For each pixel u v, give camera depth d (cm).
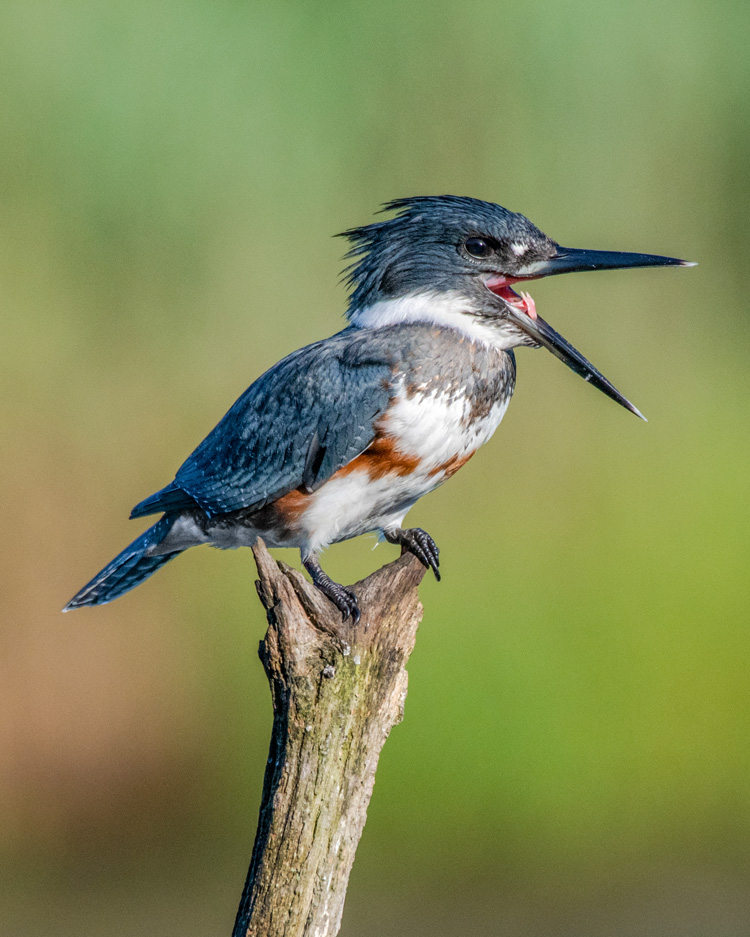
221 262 1586
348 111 1625
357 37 1627
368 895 1201
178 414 1518
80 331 1543
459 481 1413
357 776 515
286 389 666
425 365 654
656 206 1703
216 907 1263
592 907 1193
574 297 1597
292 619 512
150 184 1579
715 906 1195
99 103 1570
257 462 670
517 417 1464
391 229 694
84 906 1267
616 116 1675
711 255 1761
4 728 1320
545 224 1661
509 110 1647
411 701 1213
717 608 1274
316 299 1590
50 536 1402
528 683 1223
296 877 504
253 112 1597
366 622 525
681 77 1686
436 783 1201
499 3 1641
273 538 692
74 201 1572
